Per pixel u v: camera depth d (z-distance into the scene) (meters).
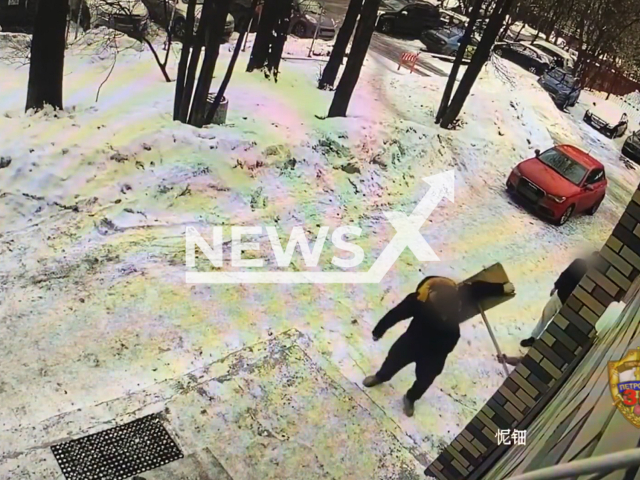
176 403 6.41
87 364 6.94
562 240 12.87
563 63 25.55
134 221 9.51
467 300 7.45
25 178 9.39
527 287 10.80
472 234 11.98
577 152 14.35
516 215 13.22
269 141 11.48
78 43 14.94
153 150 10.31
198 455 5.74
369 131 13.06
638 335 2.86
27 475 5.32
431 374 6.91
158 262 8.84
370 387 7.36
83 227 9.19
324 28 20.94
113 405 6.23
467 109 16.31
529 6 26.30
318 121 12.96
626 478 1.59
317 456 6.19
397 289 9.65
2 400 6.26
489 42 14.31
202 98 11.14
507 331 9.33
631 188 17.89
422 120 15.29
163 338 7.54
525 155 15.78
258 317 8.28
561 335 4.11
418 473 6.30
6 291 7.76
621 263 3.75
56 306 7.67
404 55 19.33
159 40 16.36
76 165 9.71
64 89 12.34
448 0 29.80
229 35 17.42
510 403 4.50
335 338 8.19
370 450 6.42
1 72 13.24
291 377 7.13
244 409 6.53
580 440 2.43
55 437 5.76
